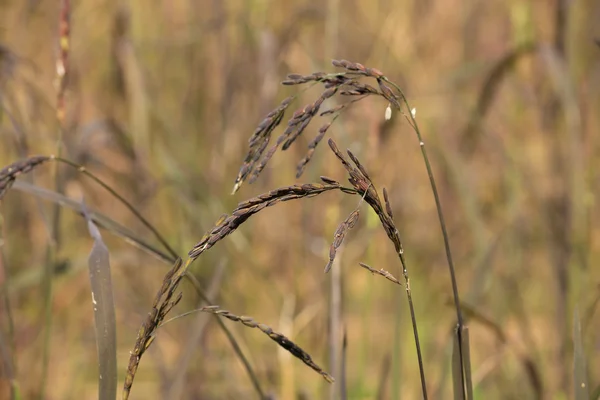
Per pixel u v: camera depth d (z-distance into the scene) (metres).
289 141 1.18
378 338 1.99
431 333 2.02
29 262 2.00
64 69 1.45
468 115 2.07
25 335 1.84
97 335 1.25
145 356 2.04
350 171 1.18
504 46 2.39
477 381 1.64
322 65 1.97
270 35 1.86
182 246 1.76
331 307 1.47
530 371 1.46
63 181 1.61
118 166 2.07
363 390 1.79
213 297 1.45
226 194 1.90
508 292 1.93
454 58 2.45
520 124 2.27
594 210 2.09
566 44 1.80
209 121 2.19
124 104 2.08
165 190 2.07
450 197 2.26
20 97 1.81
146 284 2.06
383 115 1.59
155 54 2.38
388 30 2.05
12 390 1.40
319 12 1.86
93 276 1.25
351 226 1.16
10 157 1.94
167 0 2.45
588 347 1.61
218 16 2.07
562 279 1.75
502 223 2.05
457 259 2.21
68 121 1.92
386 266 2.08
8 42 2.24
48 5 2.34
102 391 1.24
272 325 1.92
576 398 1.28
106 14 2.35
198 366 1.68
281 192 1.17
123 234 1.34
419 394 1.78
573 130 1.75
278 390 1.65
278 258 2.02
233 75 1.97
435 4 2.45
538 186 2.08
